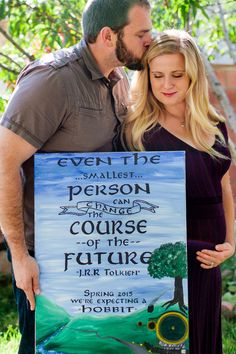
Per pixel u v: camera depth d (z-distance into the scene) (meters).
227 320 7.17
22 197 4.41
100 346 4.24
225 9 8.01
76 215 4.22
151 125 4.51
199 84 4.49
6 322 7.31
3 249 8.41
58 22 6.50
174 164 4.24
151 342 4.23
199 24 7.61
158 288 4.22
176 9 6.30
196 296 4.51
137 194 4.23
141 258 4.22
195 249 4.49
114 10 4.31
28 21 6.66
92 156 4.23
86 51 4.40
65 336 4.23
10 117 4.23
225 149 4.59
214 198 4.54
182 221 4.23
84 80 4.37
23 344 4.54
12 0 6.64
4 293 8.15
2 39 7.99
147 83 4.53
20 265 4.26
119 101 4.65
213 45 7.82
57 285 4.21
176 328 4.23
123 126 4.56
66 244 4.22
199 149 4.50
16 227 4.29
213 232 4.54
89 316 4.23
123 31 4.34
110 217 4.22
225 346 6.43
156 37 4.48
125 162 4.23
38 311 4.22
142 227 4.22
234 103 9.53
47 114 4.23
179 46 4.41
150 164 4.23
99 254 4.22
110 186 4.23
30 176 4.46
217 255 4.49
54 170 4.23
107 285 4.22
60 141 4.36
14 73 7.01
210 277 4.54
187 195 4.48
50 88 4.23
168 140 4.50
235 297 7.32
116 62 4.43
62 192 4.22
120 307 4.22
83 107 4.34
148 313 4.23
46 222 4.22
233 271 7.84
